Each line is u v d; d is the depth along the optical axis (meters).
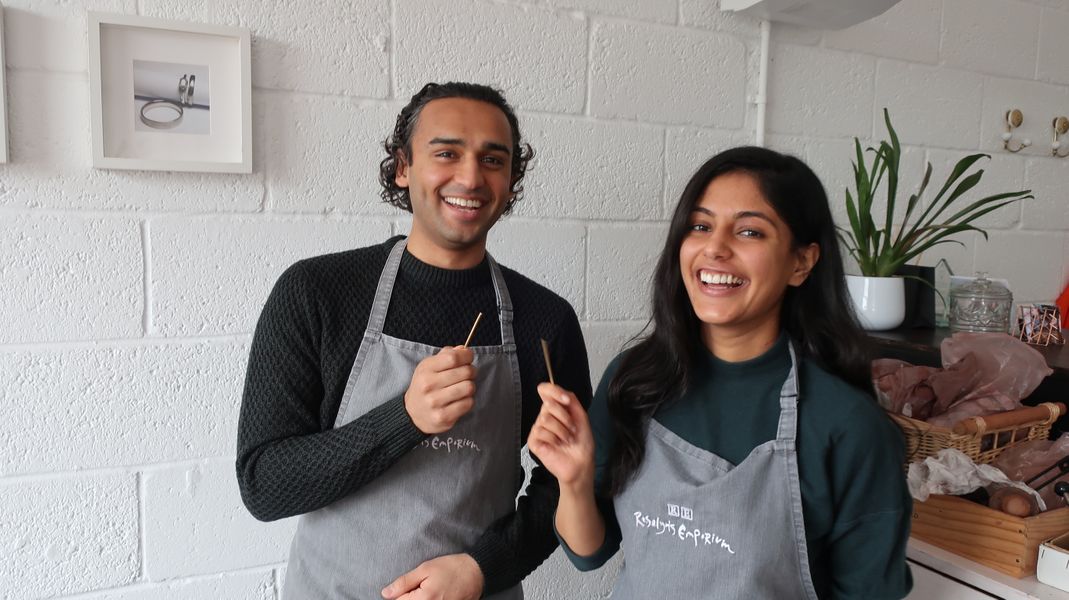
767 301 0.93
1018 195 1.78
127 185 1.35
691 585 0.92
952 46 2.13
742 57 1.84
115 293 1.36
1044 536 1.22
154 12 1.33
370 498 1.06
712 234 0.94
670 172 1.79
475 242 1.09
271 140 1.43
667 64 1.76
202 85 1.37
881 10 1.72
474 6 1.56
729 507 0.92
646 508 0.98
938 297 2.17
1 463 1.31
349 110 1.48
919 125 2.11
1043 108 2.30
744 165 0.94
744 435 0.95
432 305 1.11
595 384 1.76
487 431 1.11
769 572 0.90
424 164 1.04
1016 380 1.40
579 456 0.98
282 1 1.42
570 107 1.67
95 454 1.37
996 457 1.38
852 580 0.94
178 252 1.39
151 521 1.42
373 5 1.48
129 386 1.38
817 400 0.94
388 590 1.03
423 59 1.53
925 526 1.34
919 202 2.14
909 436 1.40
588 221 1.72
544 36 1.63
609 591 1.82
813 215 0.95
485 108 1.06
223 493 1.47
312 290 1.06
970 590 1.24
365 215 1.52
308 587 1.08
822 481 0.91
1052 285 2.40
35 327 1.31
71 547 1.37
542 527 1.14
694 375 1.02
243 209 1.43
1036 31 2.26
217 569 1.48
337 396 1.07
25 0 1.25
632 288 1.78
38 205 1.29
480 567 1.06
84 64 1.30
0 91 1.23
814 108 1.95
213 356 1.44
